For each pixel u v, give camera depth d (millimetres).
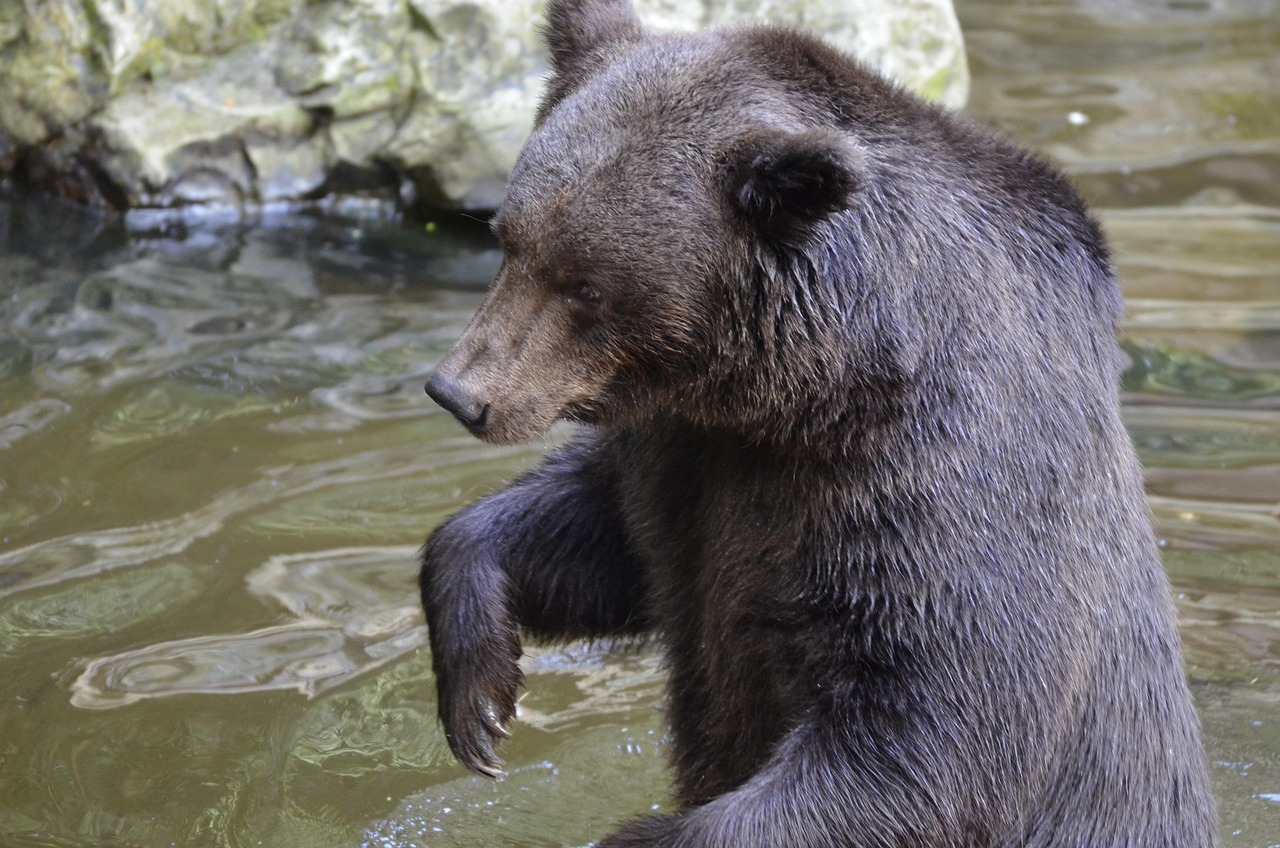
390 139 17984
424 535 12055
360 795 9695
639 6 17984
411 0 17891
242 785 9539
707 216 7531
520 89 17859
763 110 7711
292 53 17984
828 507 7828
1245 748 10672
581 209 7531
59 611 10969
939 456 7637
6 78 17984
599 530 9344
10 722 9883
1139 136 20359
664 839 7918
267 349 14695
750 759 8680
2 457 12633
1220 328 15398
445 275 16625
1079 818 8383
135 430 13180
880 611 7715
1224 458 13414
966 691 7645
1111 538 8148
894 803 7637
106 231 17406
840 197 7184
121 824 9086
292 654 10828
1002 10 25500
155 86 17781
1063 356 7977
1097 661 8164
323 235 17641
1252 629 11656
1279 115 20953
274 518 12172
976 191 8039
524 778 10242
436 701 10289
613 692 11359
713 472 8492
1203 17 25047
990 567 7648
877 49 18609
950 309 7703
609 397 7945
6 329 14828
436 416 13688
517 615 9383
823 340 7633
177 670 10539
